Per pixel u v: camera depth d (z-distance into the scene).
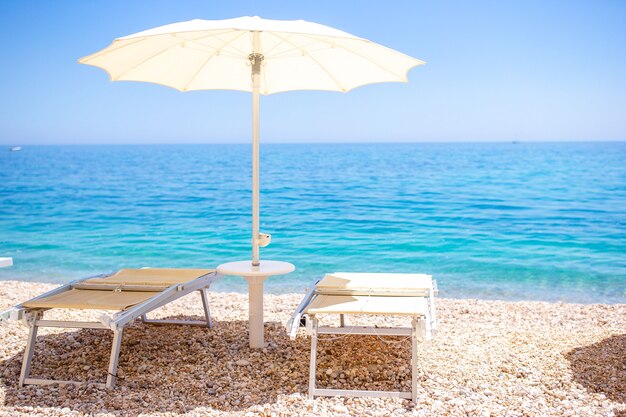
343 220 15.43
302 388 4.03
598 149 94.94
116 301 4.19
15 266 10.10
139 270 5.22
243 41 4.72
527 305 6.91
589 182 28.06
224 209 17.94
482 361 4.59
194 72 5.10
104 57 4.36
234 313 6.16
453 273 9.59
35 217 16.28
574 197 21.36
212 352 4.75
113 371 3.96
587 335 5.31
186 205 19.08
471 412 3.64
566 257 10.75
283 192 23.19
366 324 5.89
